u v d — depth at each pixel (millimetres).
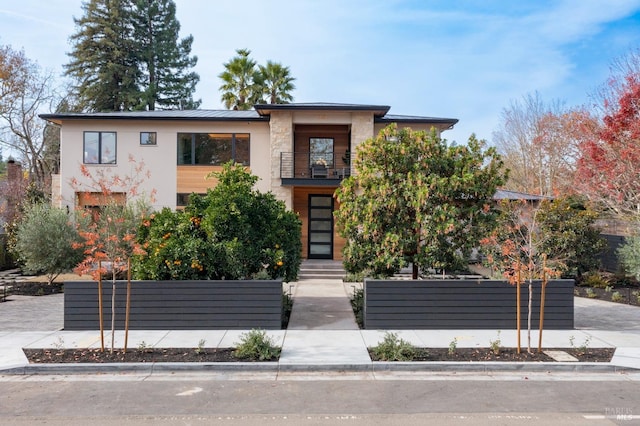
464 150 10633
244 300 9531
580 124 21219
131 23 37625
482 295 9609
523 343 8531
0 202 27438
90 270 7852
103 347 7902
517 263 8039
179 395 6227
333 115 18812
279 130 18719
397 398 6113
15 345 8352
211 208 10133
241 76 29453
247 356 7625
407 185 9945
